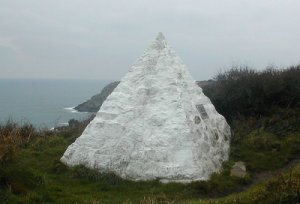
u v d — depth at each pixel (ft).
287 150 45.39
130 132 38.40
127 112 39.91
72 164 38.73
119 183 35.04
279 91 56.85
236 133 51.21
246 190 33.71
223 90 60.80
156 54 43.34
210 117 44.78
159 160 36.11
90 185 34.45
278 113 55.01
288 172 32.17
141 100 40.50
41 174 34.53
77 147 39.78
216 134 43.88
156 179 35.37
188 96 42.04
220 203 28.27
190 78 45.32
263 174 40.22
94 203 29.32
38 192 30.09
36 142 48.39
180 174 35.22
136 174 35.96
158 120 38.17
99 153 38.19
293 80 57.98
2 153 32.58
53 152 44.45
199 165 36.42
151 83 41.29
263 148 46.55
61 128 60.90
